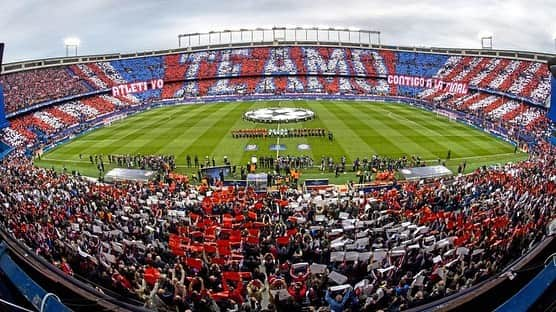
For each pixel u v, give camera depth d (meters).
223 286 17.81
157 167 52.94
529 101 88.06
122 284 16.78
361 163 53.59
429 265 19.45
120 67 128.12
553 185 31.11
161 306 15.33
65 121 88.38
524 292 11.85
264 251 22.80
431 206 32.09
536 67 102.38
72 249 20.09
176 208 32.56
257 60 136.50
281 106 101.69
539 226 21.08
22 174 43.50
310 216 30.17
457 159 56.03
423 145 63.06
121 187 41.16
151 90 122.56
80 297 13.88
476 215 26.92
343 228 25.91
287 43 144.00
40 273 15.49
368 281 17.27
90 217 28.31
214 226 26.66
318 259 21.91
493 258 18.25
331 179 48.75
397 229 24.48
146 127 81.69
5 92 89.69
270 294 16.80
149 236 24.89
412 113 91.75
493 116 85.25
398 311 13.88
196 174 51.16
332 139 66.44
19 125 79.56
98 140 72.56
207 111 97.62
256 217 29.23
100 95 111.44
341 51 140.62
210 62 136.62
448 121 82.75
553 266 12.17
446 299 13.87
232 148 62.41
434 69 124.88
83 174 53.34
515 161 54.69
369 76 128.50
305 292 16.98
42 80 104.44
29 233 22.42
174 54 140.75
